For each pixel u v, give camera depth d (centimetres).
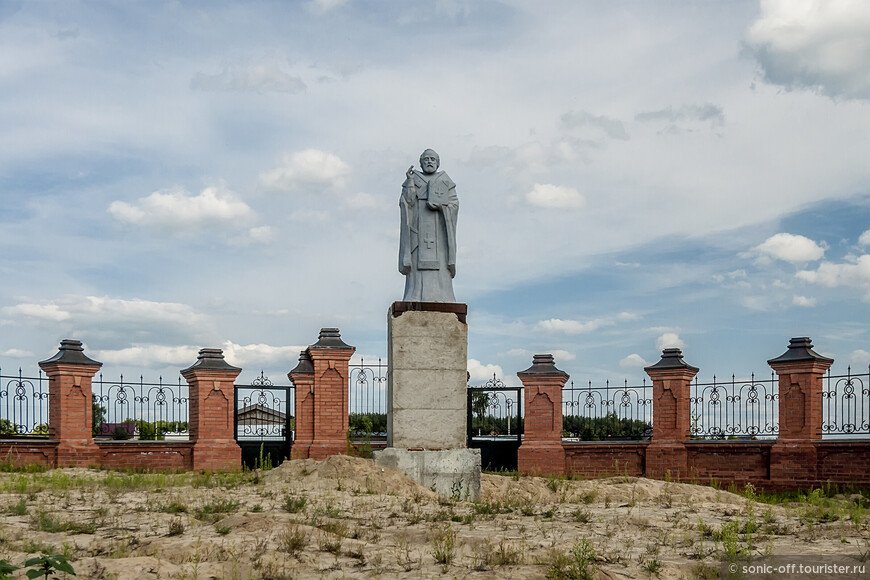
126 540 1012
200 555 942
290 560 930
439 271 1772
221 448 2234
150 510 1237
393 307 1722
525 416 2302
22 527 1102
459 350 1722
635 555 1019
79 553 957
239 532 1064
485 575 884
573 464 2294
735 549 1016
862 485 1977
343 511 1253
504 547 1014
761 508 1486
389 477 1556
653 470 2248
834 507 1559
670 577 926
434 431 1692
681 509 1423
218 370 2255
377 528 1130
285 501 1330
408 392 1695
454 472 1661
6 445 2041
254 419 2633
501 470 2295
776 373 2130
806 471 2056
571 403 2314
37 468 1961
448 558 946
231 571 873
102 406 2370
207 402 2244
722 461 2195
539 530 1170
